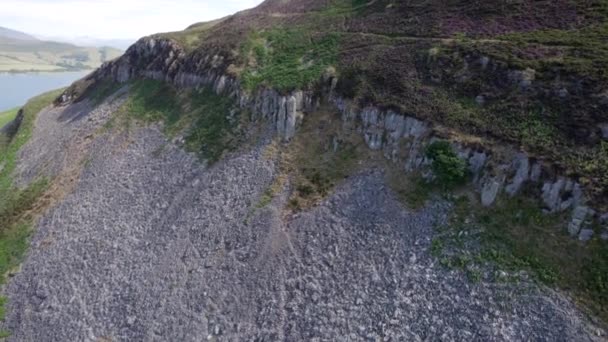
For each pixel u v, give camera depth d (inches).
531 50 1609.3
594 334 1024.2
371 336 1193.4
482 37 1822.1
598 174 1198.3
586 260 1122.7
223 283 1476.4
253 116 2066.9
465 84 1625.2
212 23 3725.4
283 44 2461.9
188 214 1779.0
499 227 1263.5
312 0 3058.6
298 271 1411.2
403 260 1311.5
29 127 3250.5
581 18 1710.1
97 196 2080.5
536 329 1069.8
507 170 1325.0
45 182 2359.7
